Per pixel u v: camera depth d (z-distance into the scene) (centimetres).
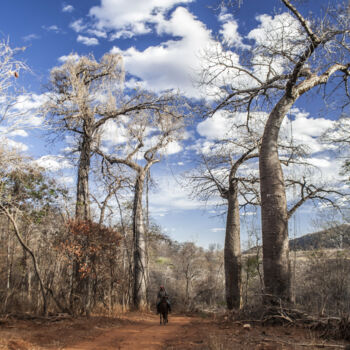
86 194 1861
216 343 750
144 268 2338
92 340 941
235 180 2256
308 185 2080
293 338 843
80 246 1452
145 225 2547
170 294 3212
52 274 1553
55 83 1808
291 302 1192
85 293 1477
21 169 1280
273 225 1251
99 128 2019
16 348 759
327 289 1415
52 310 1432
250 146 2183
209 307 2600
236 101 1578
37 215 1520
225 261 2195
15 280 1592
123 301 1989
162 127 2320
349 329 856
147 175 2488
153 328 1284
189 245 3575
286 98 1325
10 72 955
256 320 1127
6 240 1633
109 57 1914
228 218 2258
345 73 1378
